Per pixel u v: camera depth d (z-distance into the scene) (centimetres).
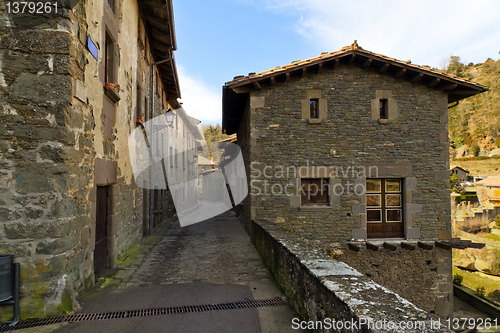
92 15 411
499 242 2205
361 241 771
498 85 6775
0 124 323
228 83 734
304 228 766
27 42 332
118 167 559
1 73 327
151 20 803
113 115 527
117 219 550
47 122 329
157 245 753
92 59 412
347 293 239
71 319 325
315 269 306
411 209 783
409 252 772
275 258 473
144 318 335
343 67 789
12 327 305
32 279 323
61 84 335
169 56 985
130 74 657
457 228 2712
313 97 778
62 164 333
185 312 352
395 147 787
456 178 4288
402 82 796
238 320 332
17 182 323
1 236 320
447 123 799
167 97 1349
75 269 366
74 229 357
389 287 764
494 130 6256
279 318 337
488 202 3522
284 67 757
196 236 877
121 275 492
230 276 498
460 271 1819
